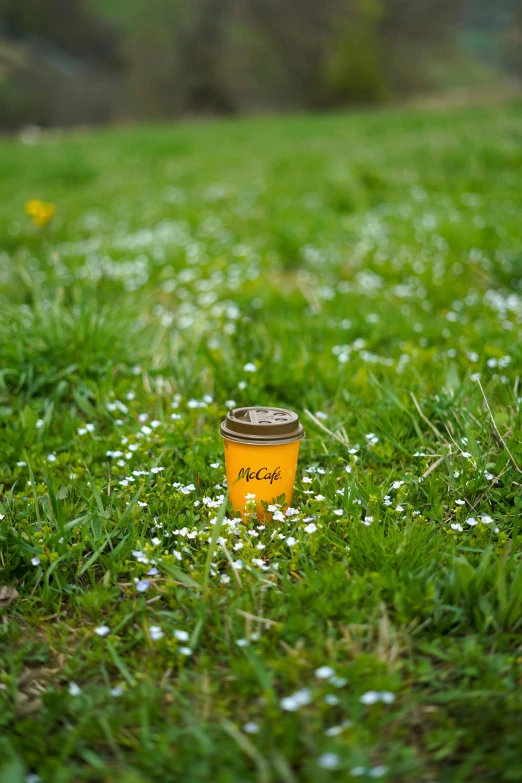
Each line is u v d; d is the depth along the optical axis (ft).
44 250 7.96
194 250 7.61
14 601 3.01
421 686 2.63
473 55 42.24
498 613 2.81
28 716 2.58
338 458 3.80
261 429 3.22
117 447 3.97
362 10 34.73
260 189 10.61
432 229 7.63
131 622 2.92
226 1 38.32
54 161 13.78
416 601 2.84
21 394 4.42
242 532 3.19
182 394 4.50
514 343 4.82
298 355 4.86
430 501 3.44
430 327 5.31
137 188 11.68
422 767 2.39
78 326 4.75
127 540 3.24
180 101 40.65
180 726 2.52
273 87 39.24
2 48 45.70
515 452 3.60
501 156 10.52
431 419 4.05
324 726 2.47
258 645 2.74
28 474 3.76
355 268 7.02
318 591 2.92
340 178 10.00
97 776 2.39
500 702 2.50
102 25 47.70
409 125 15.98
